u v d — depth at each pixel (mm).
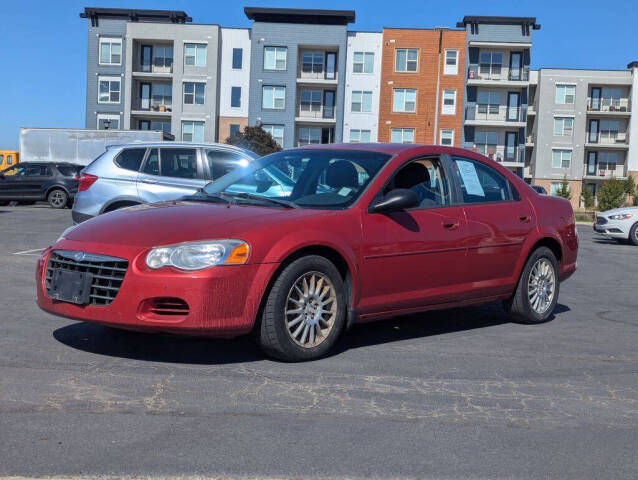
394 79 53500
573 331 6371
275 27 52906
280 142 53688
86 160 34094
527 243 6418
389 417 3869
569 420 3924
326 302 5020
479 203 6152
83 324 5848
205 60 53250
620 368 5078
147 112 53625
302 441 3477
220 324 4520
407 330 6180
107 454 3246
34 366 4613
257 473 3086
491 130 54719
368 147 5926
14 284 7871
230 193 5723
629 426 3857
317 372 4691
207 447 3361
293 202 5383
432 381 4586
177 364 4766
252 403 4020
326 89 54219
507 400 4246
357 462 3242
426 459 3307
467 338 5926
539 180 60812
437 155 6004
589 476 3176
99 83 54000
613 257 14742
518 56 54125
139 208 5379
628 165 60531
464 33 53562
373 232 5250
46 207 27328
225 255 4543
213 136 53594
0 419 3652
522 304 6480
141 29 53156
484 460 3318
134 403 3955
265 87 53375
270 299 4723
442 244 5684
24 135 34219
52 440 3395
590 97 60844
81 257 4711
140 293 4473
